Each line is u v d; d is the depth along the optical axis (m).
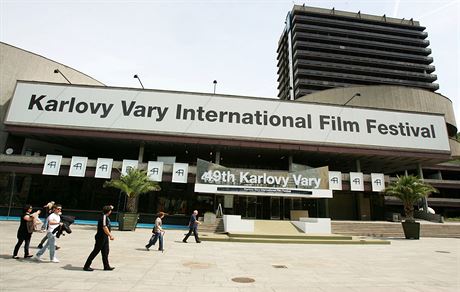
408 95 49.41
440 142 34.62
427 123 35.03
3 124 32.78
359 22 101.88
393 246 17.62
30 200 31.31
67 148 38.75
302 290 6.94
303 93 88.69
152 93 32.03
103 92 31.67
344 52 96.00
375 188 31.28
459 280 8.55
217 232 22.05
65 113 30.84
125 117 31.19
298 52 93.00
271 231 21.59
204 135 31.33
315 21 97.94
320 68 92.75
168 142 31.98
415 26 102.75
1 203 29.67
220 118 31.98
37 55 37.69
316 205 34.44
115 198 33.12
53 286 6.20
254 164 42.12
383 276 8.88
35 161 29.30
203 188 27.52
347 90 47.75
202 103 32.22
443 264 11.38
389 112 34.69
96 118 30.94
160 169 29.25
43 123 30.44
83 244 12.90
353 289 7.20
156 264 9.30
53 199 32.03
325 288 7.21
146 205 32.16
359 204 37.66
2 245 11.38
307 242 18.23
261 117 32.47
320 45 94.75
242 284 7.27
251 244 16.70
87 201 32.75
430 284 7.96
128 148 37.41
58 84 31.53
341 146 32.84
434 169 57.12
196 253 12.16
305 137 32.44
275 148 32.28
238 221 21.27
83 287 6.25
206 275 8.10
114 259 9.80
